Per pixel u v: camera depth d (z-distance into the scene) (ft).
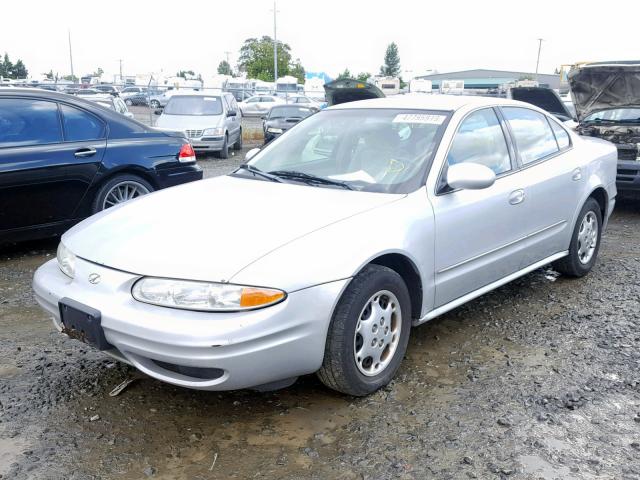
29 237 19.03
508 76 210.59
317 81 118.11
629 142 25.94
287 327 9.25
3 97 18.67
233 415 10.30
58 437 9.62
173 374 9.45
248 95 143.13
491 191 13.05
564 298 15.81
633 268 18.43
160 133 22.18
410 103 14.15
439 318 14.47
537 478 8.66
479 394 10.95
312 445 9.47
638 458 9.11
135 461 9.07
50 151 18.92
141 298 9.31
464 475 8.73
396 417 10.22
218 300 8.94
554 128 16.20
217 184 12.89
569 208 15.71
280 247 9.57
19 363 12.10
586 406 10.53
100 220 11.46
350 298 10.03
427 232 11.42
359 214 10.71
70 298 9.97
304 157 13.66
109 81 176.65
